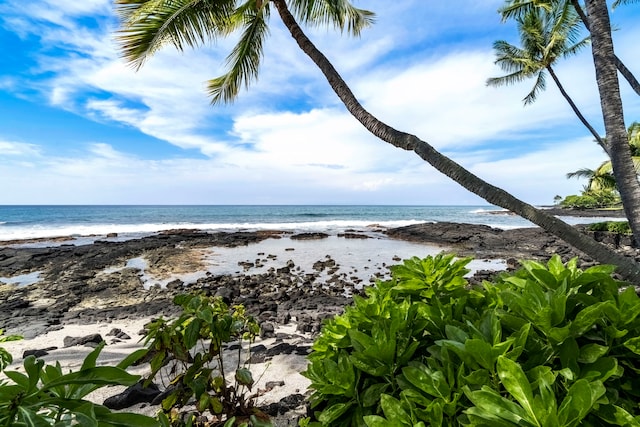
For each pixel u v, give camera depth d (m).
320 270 13.41
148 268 13.61
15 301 8.85
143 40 5.12
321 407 1.77
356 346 1.47
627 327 1.27
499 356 1.04
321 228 33.66
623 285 1.51
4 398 0.90
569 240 3.33
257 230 30.27
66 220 40.56
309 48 4.96
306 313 7.96
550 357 1.21
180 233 25.80
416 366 1.36
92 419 0.86
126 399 3.19
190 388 1.97
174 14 5.06
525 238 22.84
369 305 1.71
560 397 1.14
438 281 1.92
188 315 1.88
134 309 8.23
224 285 10.89
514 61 18.09
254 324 2.21
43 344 5.59
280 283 11.12
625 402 1.19
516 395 0.97
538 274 1.49
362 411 1.39
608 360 1.16
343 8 7.54
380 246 20.72
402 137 4.16
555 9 13.56
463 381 1.18
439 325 1.52
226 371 4.13
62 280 11.24
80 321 7.29
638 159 17.48
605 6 4.11
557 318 1.22
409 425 1.15
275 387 3.66
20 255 15.24
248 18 6.91
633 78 7.59
